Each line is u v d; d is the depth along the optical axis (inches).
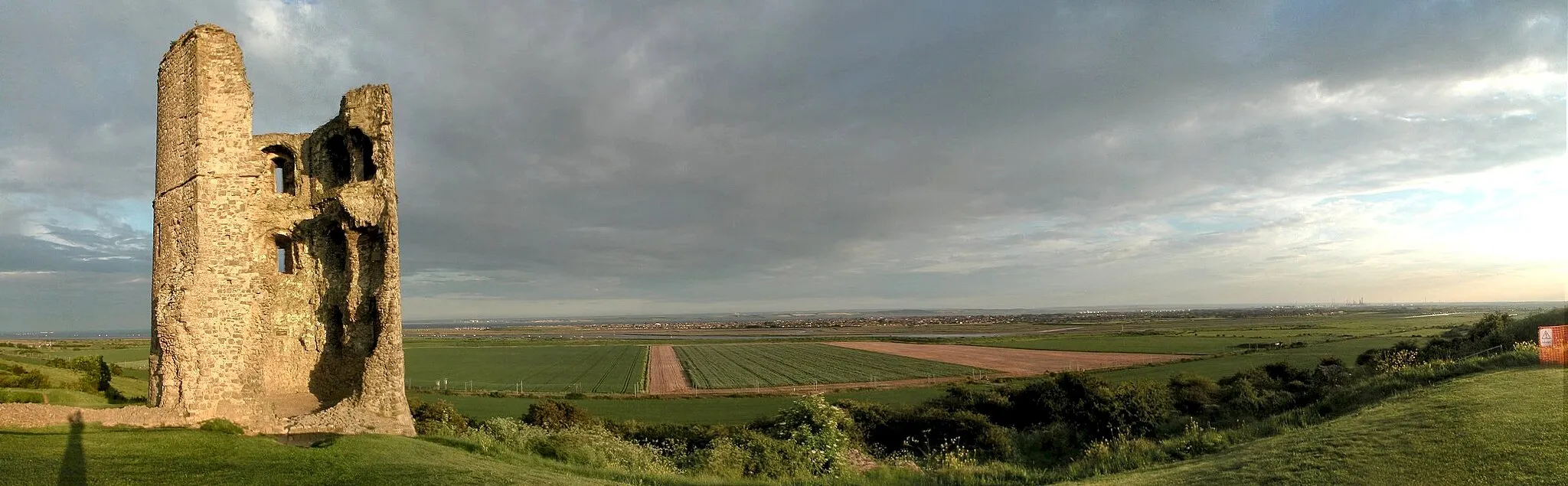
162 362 872.9
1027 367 3284.9
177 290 876.0
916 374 3095.5
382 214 979.3
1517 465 464.1
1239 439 793.6
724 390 2615.7
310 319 1099.3
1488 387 706.8
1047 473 769.6
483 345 6033.5
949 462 946.1
